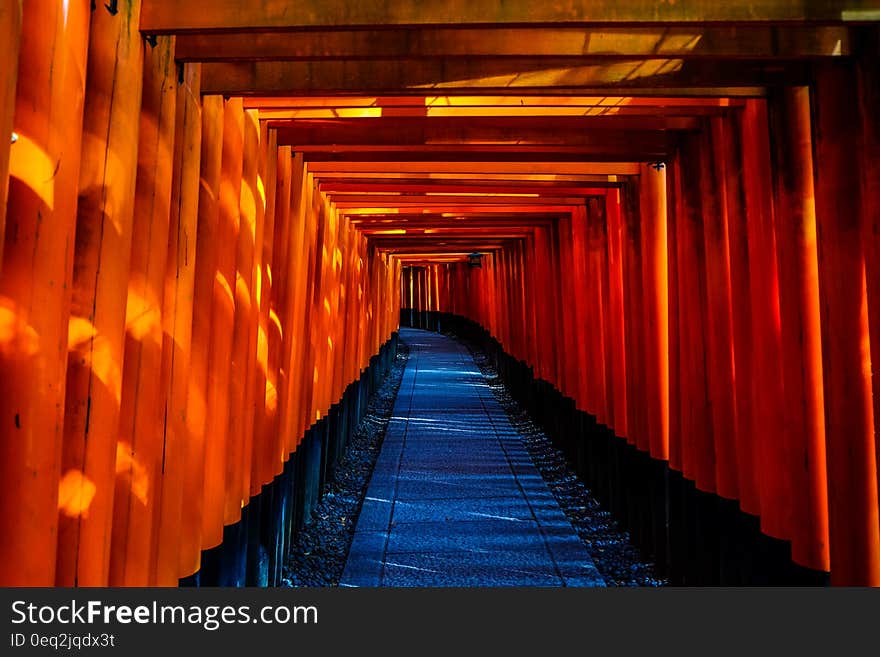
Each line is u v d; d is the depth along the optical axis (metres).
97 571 1.99
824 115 2.63
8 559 1.64
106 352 2.02
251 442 3.62
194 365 2.84
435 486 6.70
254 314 3.62
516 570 4.55
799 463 2.86
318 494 6.29
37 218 1.68
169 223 2.52
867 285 2.43
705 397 3.85
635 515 5.11
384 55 2.53
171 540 2.55
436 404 11.50
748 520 3.33
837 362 2.59
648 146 4.25
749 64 2.81
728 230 3.48
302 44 2.55
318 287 6.09
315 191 5.57
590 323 6.51
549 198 6.61
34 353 1.68
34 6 1.69
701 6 2.18
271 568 4.23
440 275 25.53
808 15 2.19
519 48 2.49
